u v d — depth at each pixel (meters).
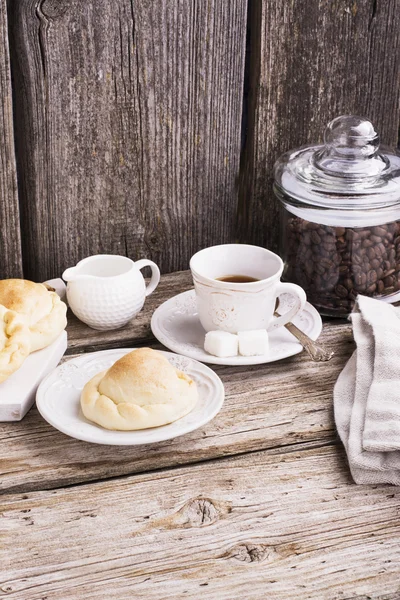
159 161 1.21
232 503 0.83
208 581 0.73
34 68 1.08
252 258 1.09
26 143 1.13
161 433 0.84
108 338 1.11
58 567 0.75
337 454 0.90
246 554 0.76
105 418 0.85
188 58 1.15
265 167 1.28
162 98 1.16
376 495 0.84
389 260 1.13
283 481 0.86
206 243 1.31
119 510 0.81
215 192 1.27
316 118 1.27
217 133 1.22
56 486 0.85
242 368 1.04
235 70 1.18
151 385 0.87
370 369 0.97
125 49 1.11
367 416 0.89
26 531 0.79
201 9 1.12
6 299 1.01
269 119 1.24
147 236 1.26
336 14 1.19
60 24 1.06
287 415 0.95
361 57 1.24
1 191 1.13
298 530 0.79
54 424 0.87
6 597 0.72
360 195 1.08
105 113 1.14
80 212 1.20
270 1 1.15
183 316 1.12
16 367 0.93
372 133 1.11
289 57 1.20
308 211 1.10
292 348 1.03
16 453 0.88
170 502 0.83
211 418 0.88
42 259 1.22
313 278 1.15
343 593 0.73
